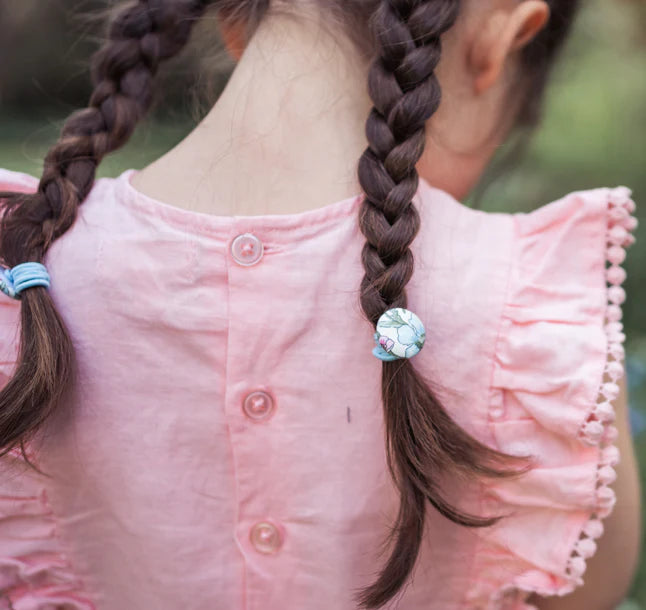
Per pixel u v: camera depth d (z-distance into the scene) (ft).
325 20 3.66
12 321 3.70
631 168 17.61
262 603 3.58
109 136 4.03
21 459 3.63
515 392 3.40
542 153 17.20
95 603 3.76
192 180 3.62
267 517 3.54
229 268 3.43
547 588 3.44
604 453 3.35
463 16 3.85
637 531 3.73
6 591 3.76
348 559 3.51
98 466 3.58
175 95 6.73
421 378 3.31
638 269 12.89
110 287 3.51
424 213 3.60
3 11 20.86
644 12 16.34
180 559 3.53
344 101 3.63
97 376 3.52
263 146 3.59
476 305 3.44
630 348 11.03
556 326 3.40
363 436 3.46
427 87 3.37
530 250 3.58
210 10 4.26
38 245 3.61
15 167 13.83
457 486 3.49
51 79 20.88
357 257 3.44
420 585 3.61
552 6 4.76
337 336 3.42
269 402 3.46
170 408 3.49
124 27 4.18
